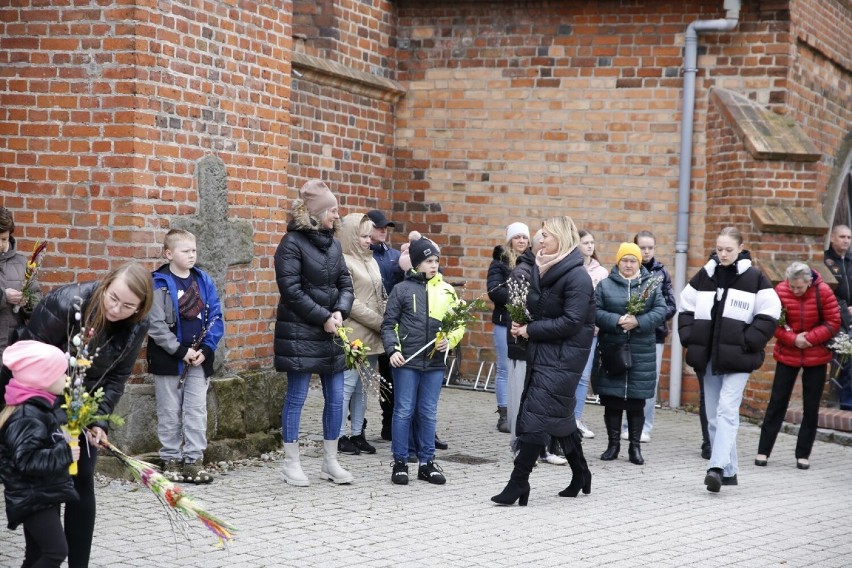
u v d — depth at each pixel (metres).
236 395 8.97
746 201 12.67
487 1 13.70
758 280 8.83
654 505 8.07
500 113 13.82
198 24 8.62
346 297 8.34
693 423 12.39
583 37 13.55
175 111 8.43
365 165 13.55
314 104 12.55
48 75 8.22
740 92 13.15
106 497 7.46
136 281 5.14
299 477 8.15
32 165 8.27
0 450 4.83
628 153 13.48
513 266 10.93
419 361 8.46
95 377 5.38
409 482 8.51
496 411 12.30
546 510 7.74
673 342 13.27
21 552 6.08
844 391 13.07
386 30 13.84
